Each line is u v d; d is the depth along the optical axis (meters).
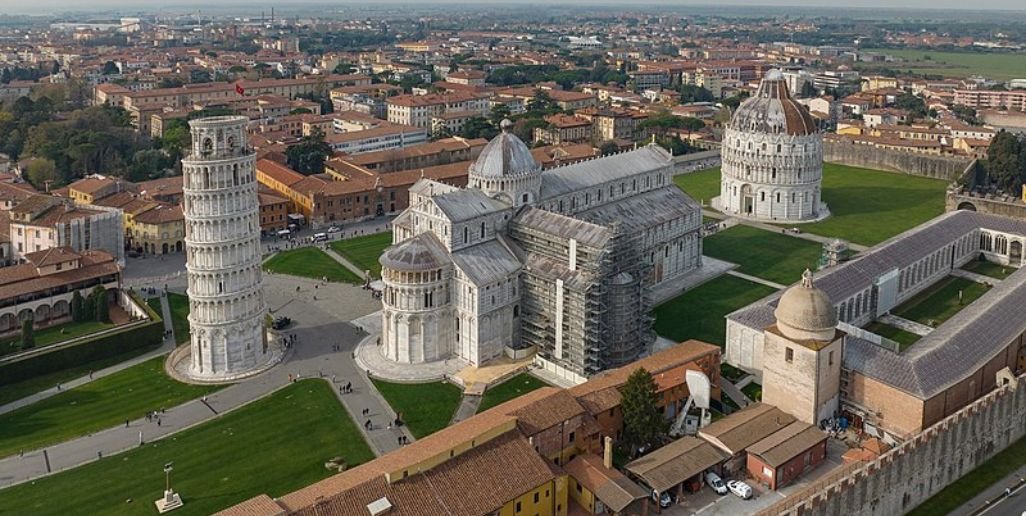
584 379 164.12
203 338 171.12
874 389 144.12
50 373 174.00
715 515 123.00
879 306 199.75
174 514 125.06
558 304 171.12
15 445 145.62
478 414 141.12
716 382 161.25
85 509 126.56
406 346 174.25
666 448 132.50
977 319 164.00
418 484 113.69
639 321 178.00
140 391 166.12
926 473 129.88
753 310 174.75
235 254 169.75
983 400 138.38
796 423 139.88
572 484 126.12
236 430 149.88
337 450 142.75
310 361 177.62
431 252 172.88
